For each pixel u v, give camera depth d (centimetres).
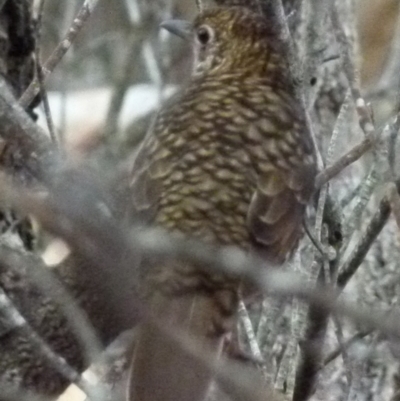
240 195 916
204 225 895
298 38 1138
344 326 1025
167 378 792
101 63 1703
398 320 529
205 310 848
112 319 862
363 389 1052
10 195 502
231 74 1031
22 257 711
